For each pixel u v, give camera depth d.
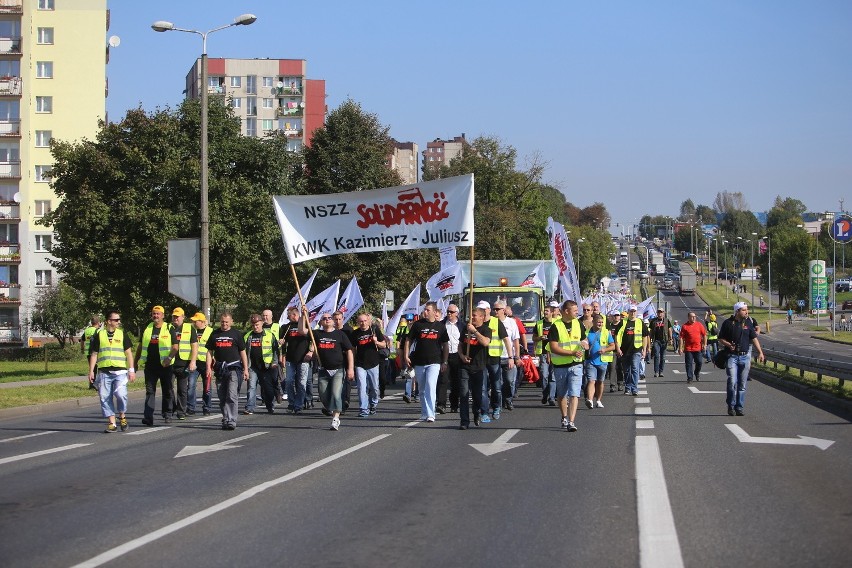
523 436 15.05
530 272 30.11
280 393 22.72
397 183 59.94
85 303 41.22
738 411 18.19
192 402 20.50
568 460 12.26
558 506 9.19
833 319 83.50
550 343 15.66
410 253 57.09
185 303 41.22
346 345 16.80
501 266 30.25
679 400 22.28
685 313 122.56
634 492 9.88
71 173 40.91
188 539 7.95
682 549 7.42
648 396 23.72
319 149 58.88
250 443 14.73
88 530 8.36
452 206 18.62
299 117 122.88
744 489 10.01
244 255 41.91
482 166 88.00
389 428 16.73
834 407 20.09
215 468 12.05
